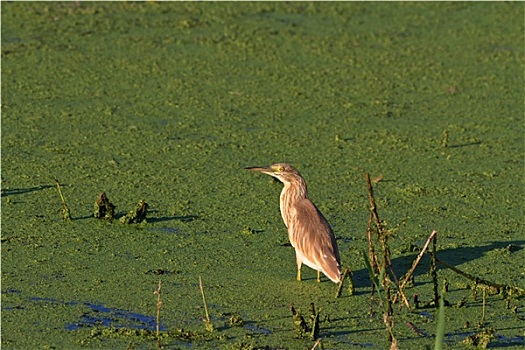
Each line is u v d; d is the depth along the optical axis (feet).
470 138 94.79
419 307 63.16
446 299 64.54
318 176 84.74
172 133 92.68
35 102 98.78
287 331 59.36
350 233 74.28
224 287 65.10
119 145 89.45
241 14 130.11
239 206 78.33
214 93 103.45
